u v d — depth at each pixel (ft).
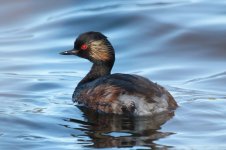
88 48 54.03
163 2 81.66
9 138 42.39
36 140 41.98
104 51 53.98
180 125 44.39
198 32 71.67
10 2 83.35
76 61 66.44
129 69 63.57
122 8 79.41
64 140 41.81
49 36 73.72
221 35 70.59
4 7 82.12
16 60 66.59
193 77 60.13
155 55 67.41
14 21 79.20
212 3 80.12
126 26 74.23
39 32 75.20
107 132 43.24
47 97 53.06
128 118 46.26
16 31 76.38
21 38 73.87
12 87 56.49
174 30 72.49
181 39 70.49
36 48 70.49
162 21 74.59
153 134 42.60
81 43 54.19
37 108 49.39
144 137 41.98
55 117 46.91
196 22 74.23
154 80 59.52
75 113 47.98
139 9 78.54
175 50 68.33
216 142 40.91
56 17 78.64
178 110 47.52
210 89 55.52
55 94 54.19
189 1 81.61
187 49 68.33
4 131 43.78
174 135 42.32
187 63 64.80
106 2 82.28
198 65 64.03
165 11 77.71
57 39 72.79
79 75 61.31
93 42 53.93
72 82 58.59
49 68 63.87
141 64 65.00
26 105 50.34
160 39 70.85
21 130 44.09
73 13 79.15
